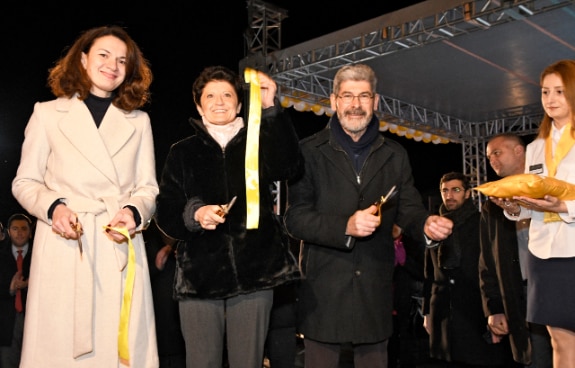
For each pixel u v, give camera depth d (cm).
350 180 298
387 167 304
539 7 568
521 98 905
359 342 288
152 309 263
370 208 267
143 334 255
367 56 681
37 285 246
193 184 269
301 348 736
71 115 254
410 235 302
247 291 258
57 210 235
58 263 245
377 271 297
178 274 265
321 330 291
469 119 1020
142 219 246
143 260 263
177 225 260
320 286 295
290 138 267
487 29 631
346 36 673
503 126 1018
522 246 390
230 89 273
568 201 278
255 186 250
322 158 304
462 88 851
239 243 261
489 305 406
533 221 309
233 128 275
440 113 983
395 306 600
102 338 247
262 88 267
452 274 440
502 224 394
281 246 267
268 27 765
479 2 578
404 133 972
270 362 418
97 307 248
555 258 298
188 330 262
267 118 266
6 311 528
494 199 300
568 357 303
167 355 457
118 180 256
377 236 299
